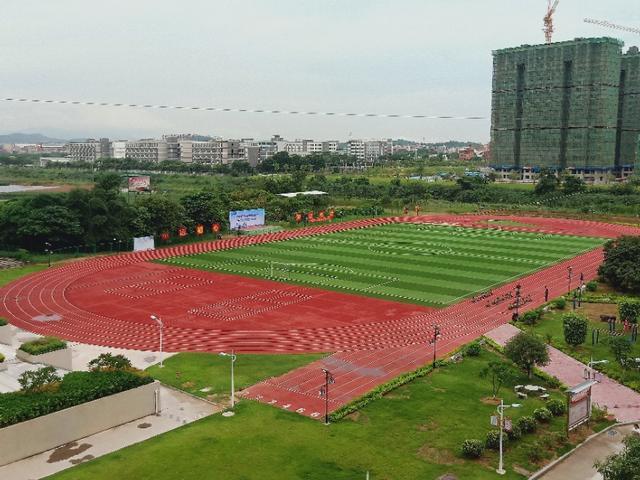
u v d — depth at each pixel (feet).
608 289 298.56
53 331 237.66
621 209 583.99
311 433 148.97
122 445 144.66
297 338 228.02
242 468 132.36
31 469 133.69
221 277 332.19
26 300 286.66
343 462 134.92
